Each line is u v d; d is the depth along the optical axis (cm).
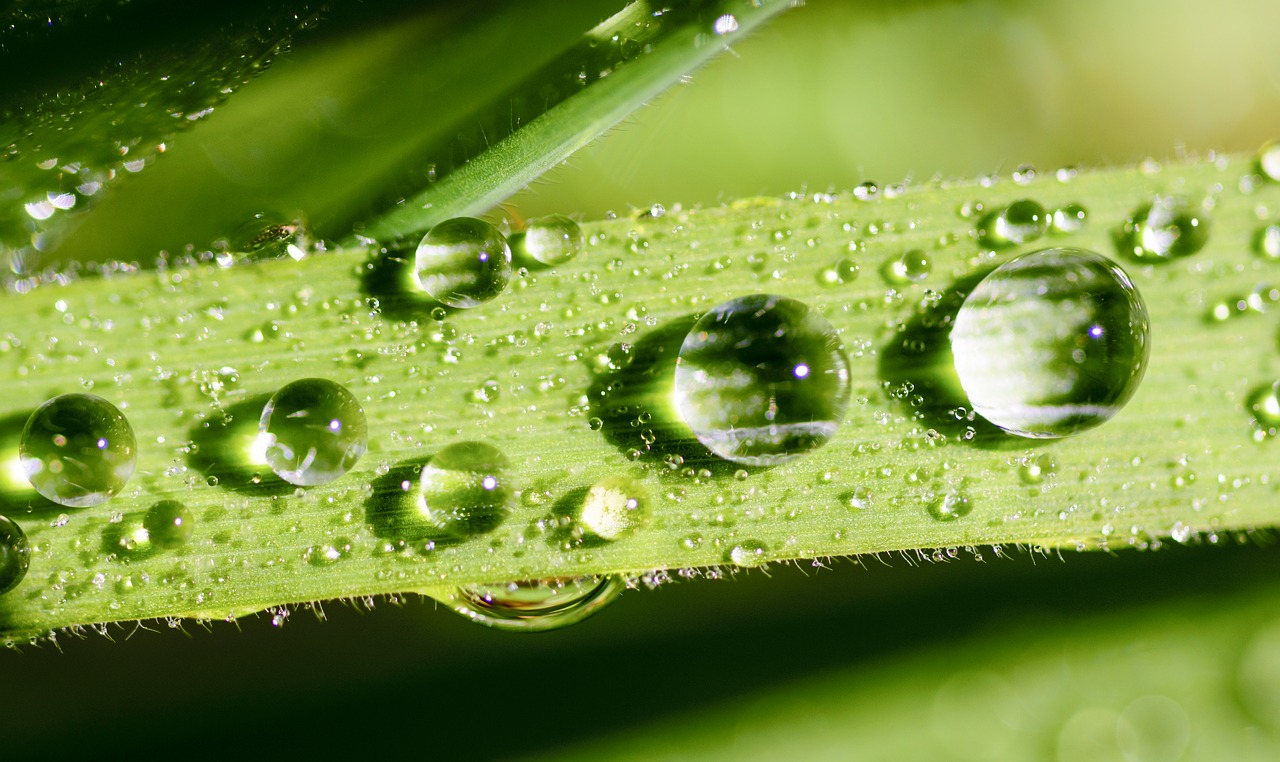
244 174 5
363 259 5
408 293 5
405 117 5
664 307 5
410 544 5
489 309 5
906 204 5
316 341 5
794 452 5
